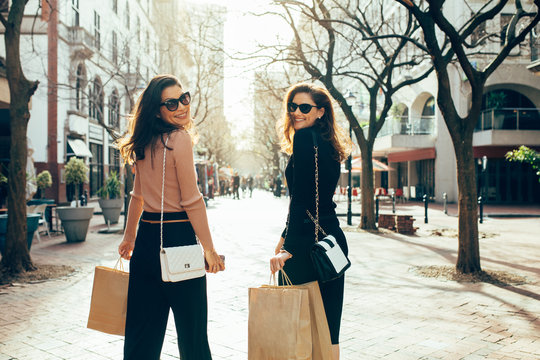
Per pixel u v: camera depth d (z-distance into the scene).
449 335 3.95
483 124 23.23
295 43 12.45
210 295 5.45
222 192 41.72
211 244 2.23
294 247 2.22
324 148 2.29
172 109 2.30
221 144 50.81
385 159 37.03
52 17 21.38
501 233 11.68
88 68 25.00
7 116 18.36
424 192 29.39
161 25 22.69
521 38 6.34
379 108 31.22
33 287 5.96
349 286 5.85
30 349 3.67
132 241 2.57
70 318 4.55
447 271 6.66
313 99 2.40
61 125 22.27
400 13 23.52
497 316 4.52
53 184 21.81
